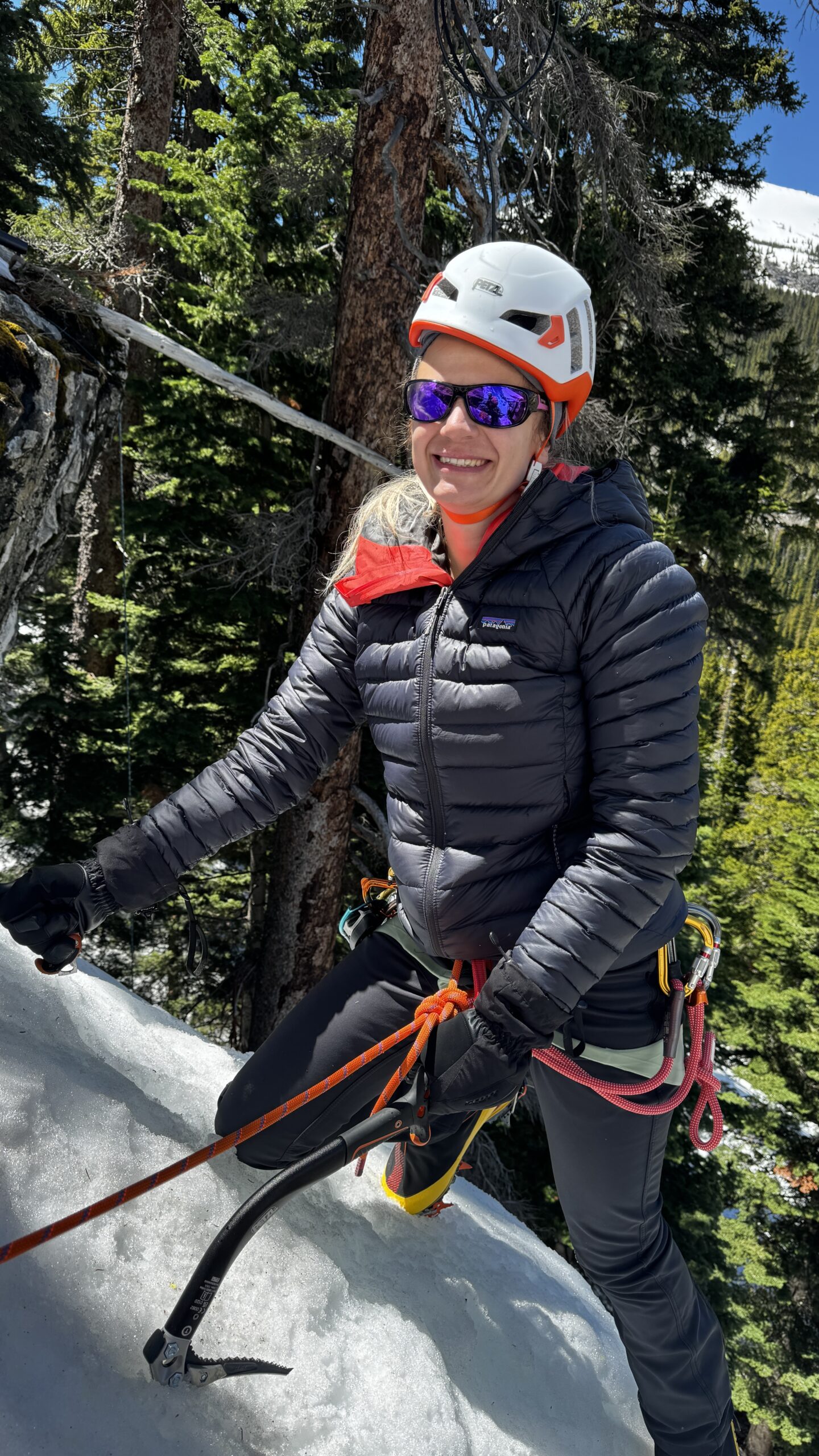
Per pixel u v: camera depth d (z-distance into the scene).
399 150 6.20
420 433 1.58
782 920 16.80
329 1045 1.89
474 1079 1.48
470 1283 2.10
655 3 10.24
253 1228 1.42
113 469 12.49
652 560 1.52
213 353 9.11
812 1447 12.80
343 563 1.86
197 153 9.19
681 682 1.51
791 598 13.03
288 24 9.11
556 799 1.65
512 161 8.84
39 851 10.34
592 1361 2.15
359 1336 1.74
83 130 12.48
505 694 1.58
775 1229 14.71
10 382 2.31
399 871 1.80
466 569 1.60
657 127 10.15
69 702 10.22
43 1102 1.70
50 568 2.84
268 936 7.67
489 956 1.76
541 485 1.54
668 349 11.52
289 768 1.87
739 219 11.79
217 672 10.27
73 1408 1.32
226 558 8.82
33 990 2.04
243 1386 1.52
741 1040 16.08
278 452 9.46
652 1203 1.79
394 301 6.40
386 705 1.72
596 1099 1.72
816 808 18.50
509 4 5.99
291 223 9.18
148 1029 2.37
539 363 1.50
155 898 1.83
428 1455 1.60
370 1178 2.28
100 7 15.07
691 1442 1.95
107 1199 1.39
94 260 4.74
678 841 1.51
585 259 9.30
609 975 1.69
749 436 12.38
